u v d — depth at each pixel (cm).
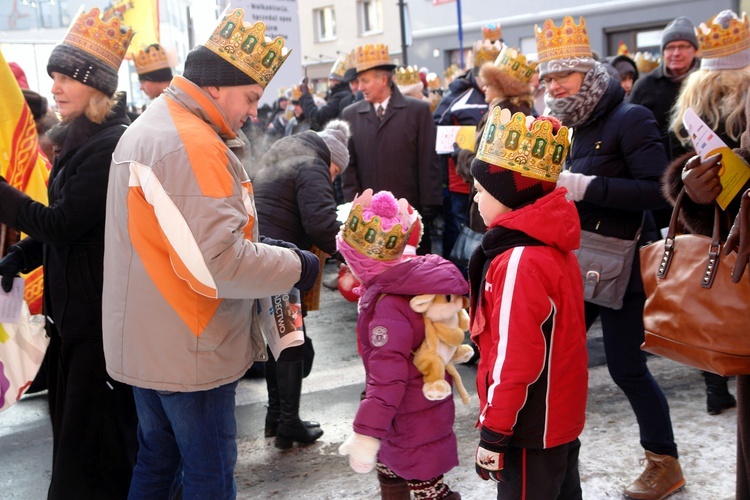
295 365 393
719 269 245
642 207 319
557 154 232
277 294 247
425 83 1112
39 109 472
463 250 488
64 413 288
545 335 226
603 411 424
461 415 429
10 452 411
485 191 238
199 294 238
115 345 246
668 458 330
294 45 781
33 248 304
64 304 285
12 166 356
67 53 275
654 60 825
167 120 239
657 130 328
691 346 248
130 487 271
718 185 242
